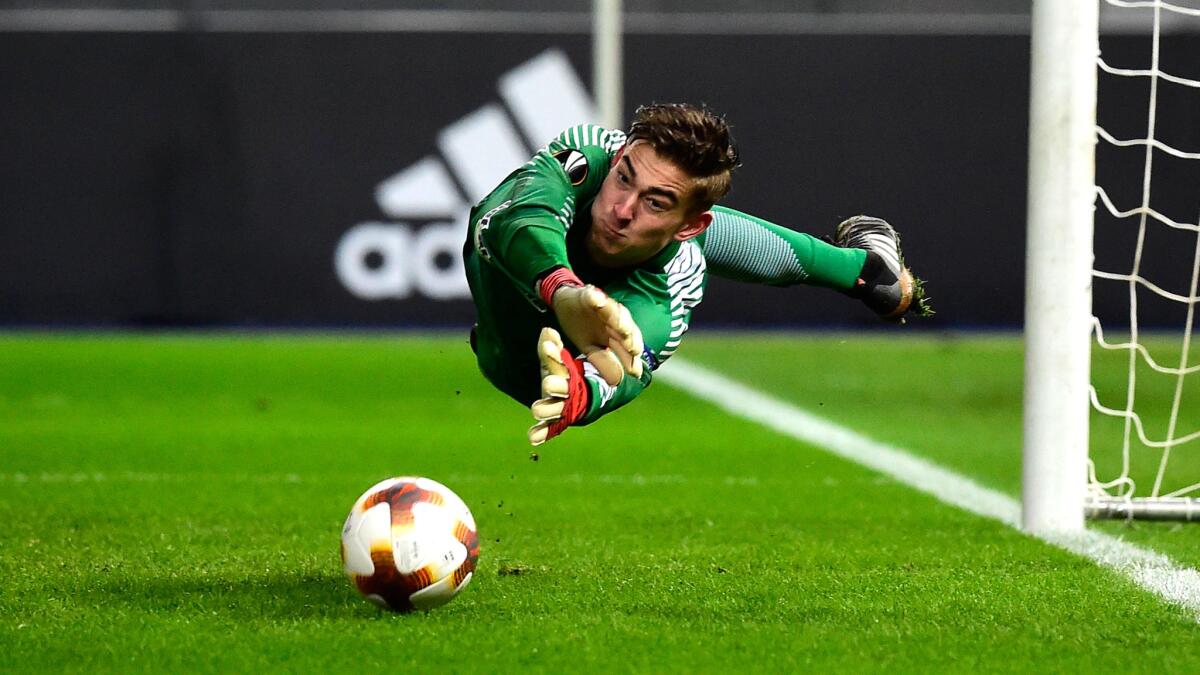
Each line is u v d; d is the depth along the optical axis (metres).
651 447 28.69
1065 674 12.02
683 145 12.41
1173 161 47.44
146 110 49.47
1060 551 17.69
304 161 49.75
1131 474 26.23
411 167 49.91
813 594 14.98
